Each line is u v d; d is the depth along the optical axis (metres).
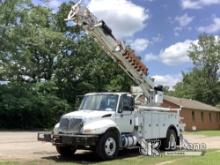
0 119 46.09
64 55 53.44
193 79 88.00
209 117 63.62
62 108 49.75
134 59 18.58
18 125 47.31
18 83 46.84
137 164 14.31
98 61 54.00
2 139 26.33
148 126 18.48
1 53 43.22
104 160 15.49
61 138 15.41
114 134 16.02
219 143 26.23
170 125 20.20
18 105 44.84
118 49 17.67
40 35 47.28
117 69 53.94
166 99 52.66
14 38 43.09
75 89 54.03
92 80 54.34
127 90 53.66
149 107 18.77
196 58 88.56
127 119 17.12
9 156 16.03
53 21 53.72
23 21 43.97
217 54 87.19
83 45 53.22
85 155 17.09
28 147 20.39
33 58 51.53
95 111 16.30
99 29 17.16
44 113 48.62
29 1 44.75
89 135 15.11
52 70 53.25
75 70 53.16
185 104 55.75
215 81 87.00
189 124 55.44
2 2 42.97
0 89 45.25
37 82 49.62
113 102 16.77
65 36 52.88
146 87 19.50
